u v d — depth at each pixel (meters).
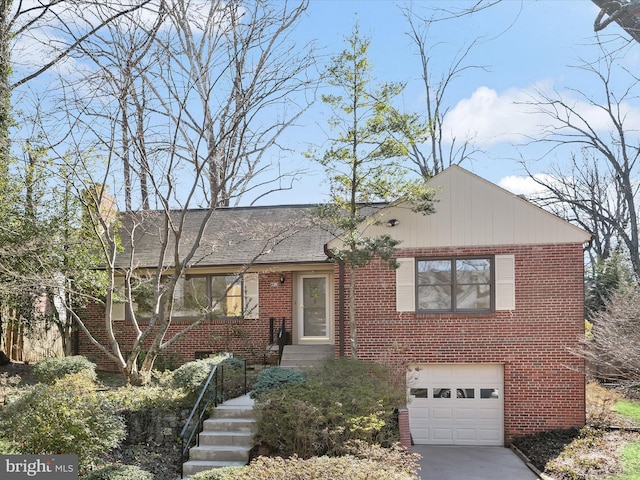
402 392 12.92
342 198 15.93
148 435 12.34
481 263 16.16
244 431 12.09
